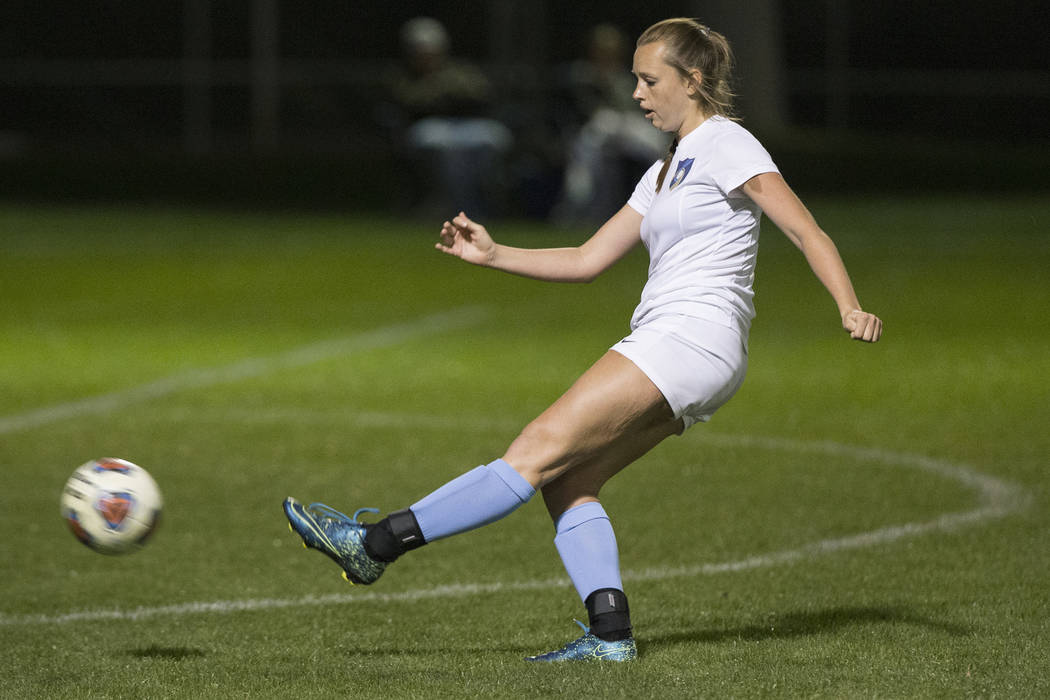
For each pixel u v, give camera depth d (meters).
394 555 15.64
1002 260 68.88
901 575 19.86
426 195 85.75
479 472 15.52
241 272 64.25
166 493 25.36
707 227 15.96
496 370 38.94
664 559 21.08
